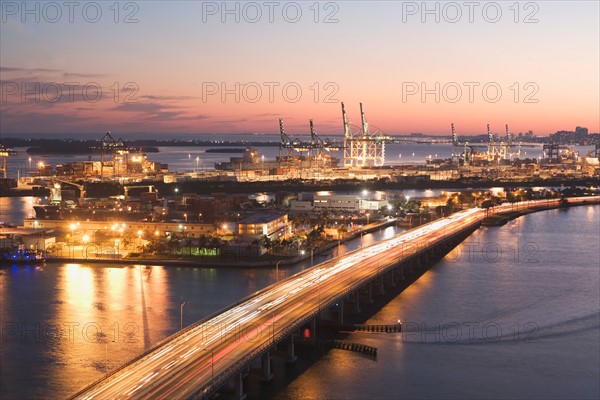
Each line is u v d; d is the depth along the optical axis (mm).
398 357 180750
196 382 136000
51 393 153625
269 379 162750
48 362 170375
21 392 154000
